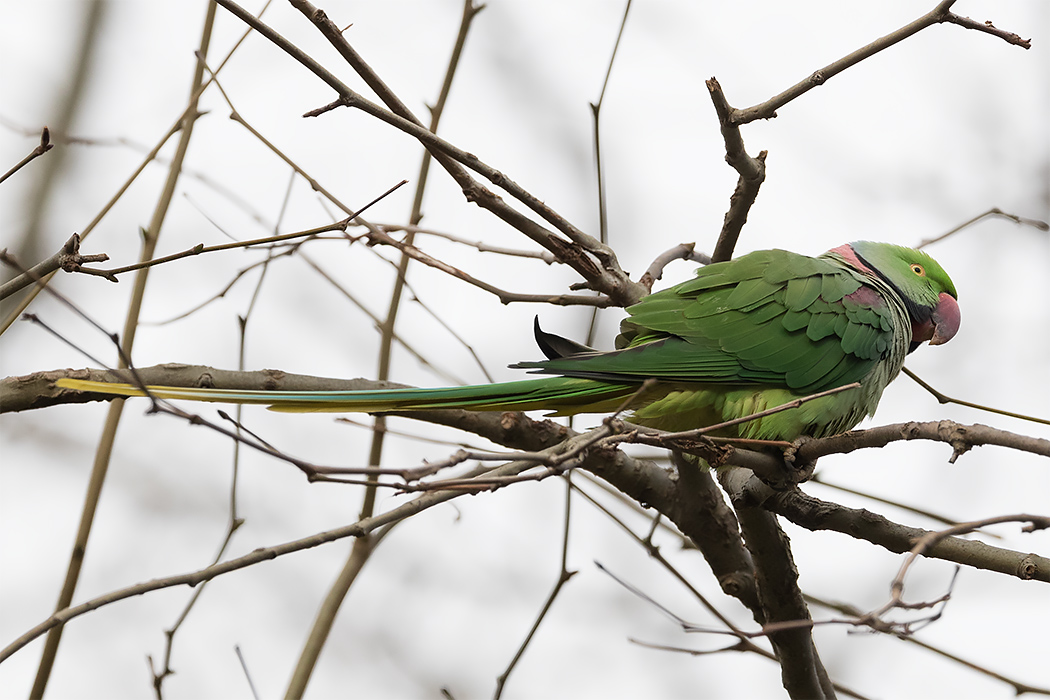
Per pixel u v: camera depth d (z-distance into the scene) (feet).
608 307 31.50
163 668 30.17
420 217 33.32
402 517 23.41
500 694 31.73
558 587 31.96
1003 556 23.47
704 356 30.63
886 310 33.12
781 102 25.58
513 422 29.53
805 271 32.73
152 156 29.27
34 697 28.14
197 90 31.96
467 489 19.74
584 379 28.91
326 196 28.55
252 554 21.38
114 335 17.26
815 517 26.22
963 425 21.16
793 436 31.58
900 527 25.20
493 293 29.09
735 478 29.32
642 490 31.07
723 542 31.42
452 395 26.84
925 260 36.91
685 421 31.50
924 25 24.12
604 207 31.91
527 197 28.48
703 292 31.91
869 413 33.78
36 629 19.34
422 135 26.76
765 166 28.81
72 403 25.68
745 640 31.14
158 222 31.27
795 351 31.30
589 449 23.15
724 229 31.04
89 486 29.89
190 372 27.48
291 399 24.67
